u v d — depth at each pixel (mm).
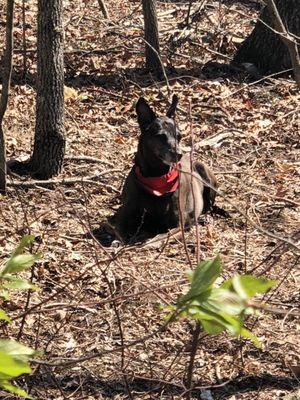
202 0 8758
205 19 8789
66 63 7430
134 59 7688
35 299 4109
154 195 4828
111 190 5340
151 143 4824
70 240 4715
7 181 5234
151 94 6867
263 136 6242
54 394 3504
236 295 1679
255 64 7523
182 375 3631
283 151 6051
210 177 5203
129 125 6355
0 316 1845
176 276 4359
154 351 3775
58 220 4918
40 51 5293
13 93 6668
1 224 4762
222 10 8891
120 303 4090
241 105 6711
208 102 6734
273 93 7012
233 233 4914
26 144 5852
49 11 5234
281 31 3490
